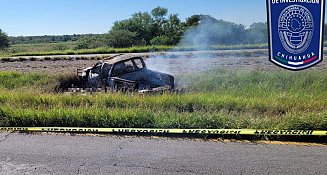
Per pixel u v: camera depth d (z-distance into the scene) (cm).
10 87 1280
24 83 1370
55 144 521
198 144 507
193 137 539
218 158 452
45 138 550
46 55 3284
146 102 754
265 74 1164
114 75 1107
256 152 470
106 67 1127
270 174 402
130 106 745
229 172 411
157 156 464
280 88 996
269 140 520
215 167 425
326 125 537
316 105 688
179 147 496
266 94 884
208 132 538
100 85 1132
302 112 620
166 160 451
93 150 492
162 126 575
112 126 590
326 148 481
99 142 525
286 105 697
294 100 749
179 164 438
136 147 500
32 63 2438
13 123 622
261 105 701
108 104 775
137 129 562
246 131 532
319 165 423
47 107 743
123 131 565
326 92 900
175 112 651
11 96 845
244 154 464
